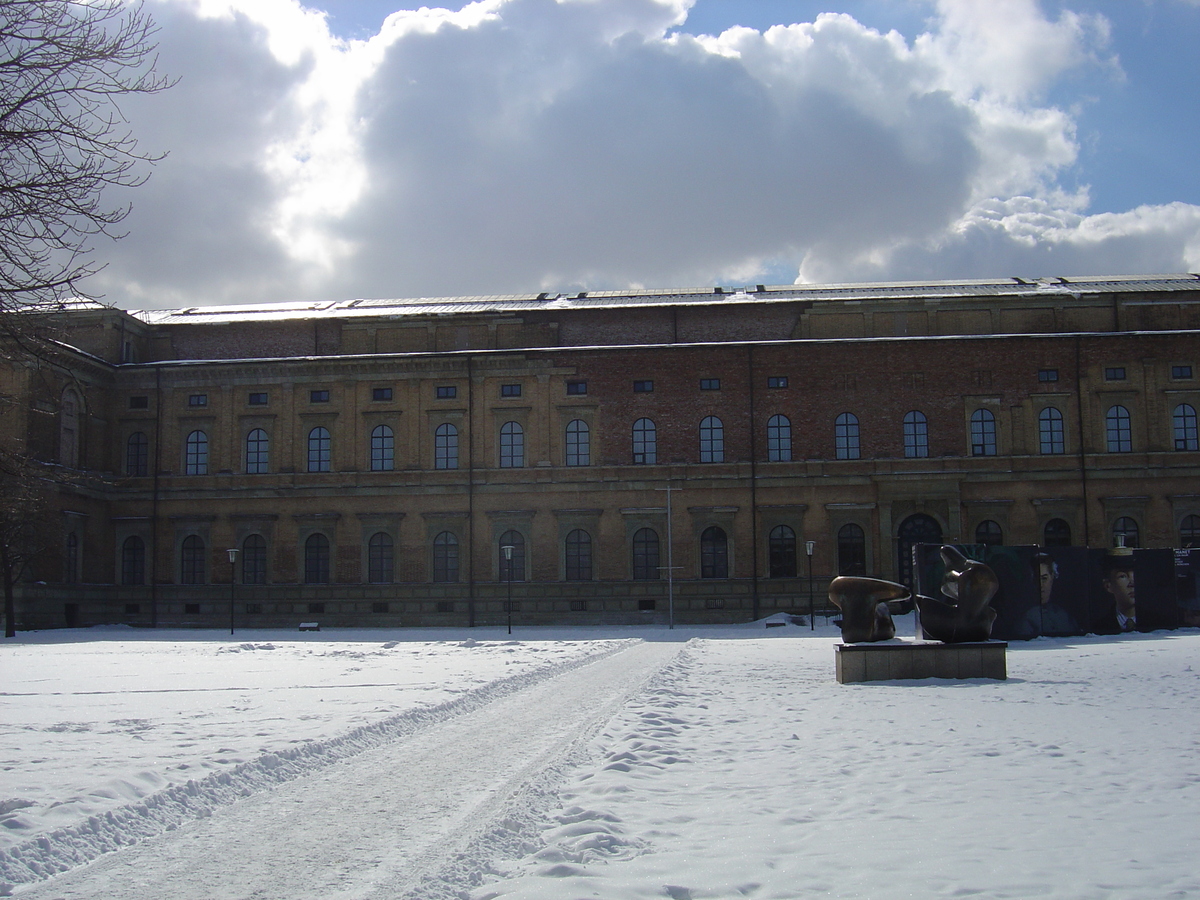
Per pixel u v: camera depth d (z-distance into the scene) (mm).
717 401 80000
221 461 82125
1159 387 78125
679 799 15742
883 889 11422
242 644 52875
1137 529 77250
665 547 79250
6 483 37000
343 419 81750
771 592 78188
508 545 78188
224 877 12625
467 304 90000
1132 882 11531
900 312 82188
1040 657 40438
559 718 25500
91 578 80562
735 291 89750
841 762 18547
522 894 11305
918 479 77062
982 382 78875
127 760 19078
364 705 26969
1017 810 14891
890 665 32375
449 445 81188
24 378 73062
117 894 12062
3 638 65688
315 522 81188
